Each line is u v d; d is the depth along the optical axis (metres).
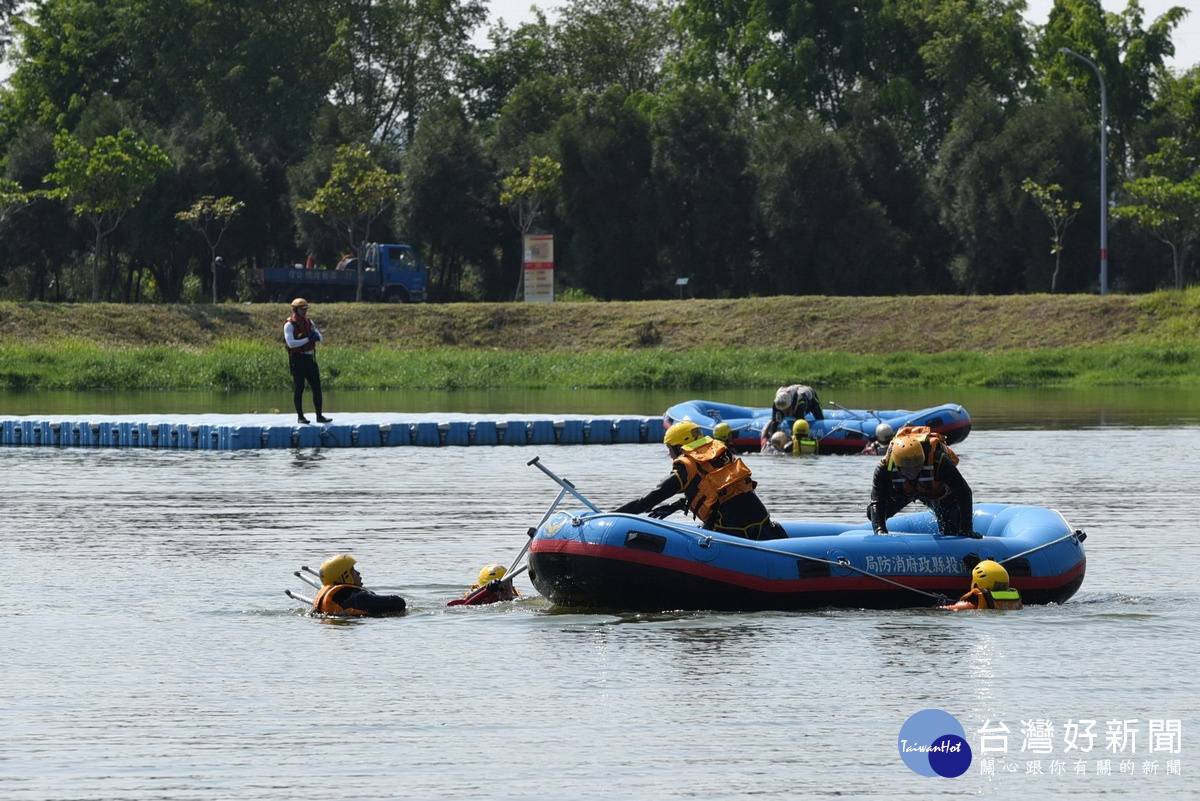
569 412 112.25
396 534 50.53
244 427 86.12
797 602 37.03
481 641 34.16
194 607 38.12
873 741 26.31
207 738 26.52
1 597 39.41
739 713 28.00
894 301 179.75
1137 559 44.91
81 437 89.88
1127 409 117.50
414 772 24.61
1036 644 33.56
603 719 27.67
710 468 38.38
